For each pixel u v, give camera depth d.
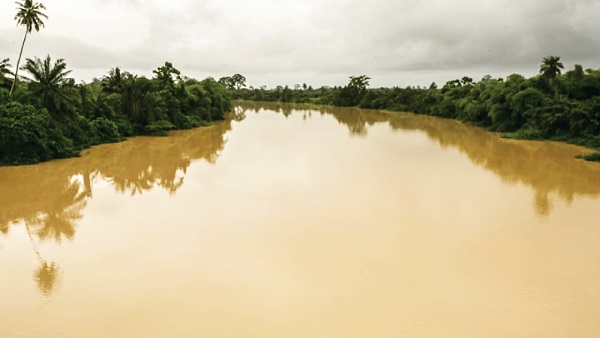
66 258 12.27
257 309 9.43
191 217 15.91
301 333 8.54
